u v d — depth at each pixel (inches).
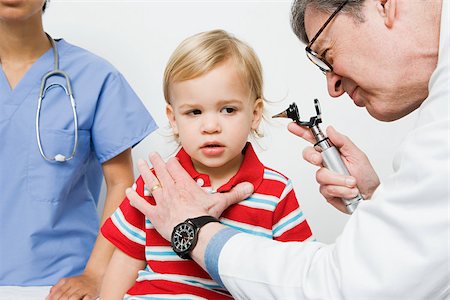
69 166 60.3
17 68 61.4
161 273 43.9
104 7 75.7
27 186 58.8
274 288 32.7
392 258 28.5
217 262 35.4
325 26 38.5
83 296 52.9
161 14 76.0
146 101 76.2
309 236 46.1
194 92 42.7
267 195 44.8
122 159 64.6
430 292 28.5
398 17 35.5
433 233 27.7
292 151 76.2
